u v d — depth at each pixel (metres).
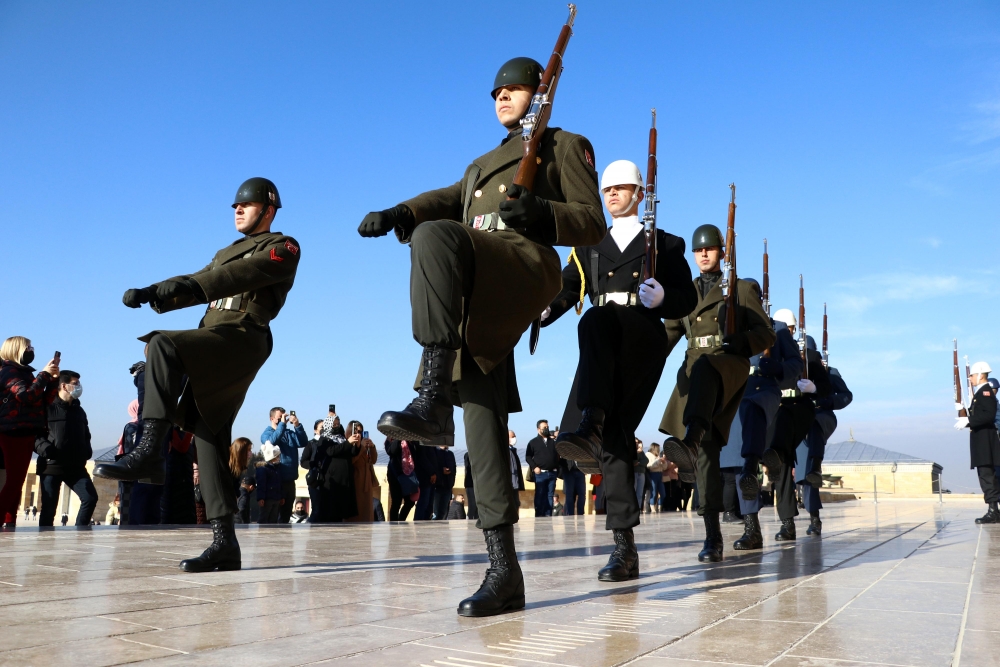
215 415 4.25
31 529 7.34
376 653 2.19
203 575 3.98
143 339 4.08
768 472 7.34
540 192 3.29
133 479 3.90
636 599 3.27
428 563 4.71
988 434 11.21
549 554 5.57
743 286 5.73
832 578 4.04
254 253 4.47
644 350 4.30
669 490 18.48
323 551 5.49
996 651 2.27
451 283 2.76
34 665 2.02
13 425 7.59
